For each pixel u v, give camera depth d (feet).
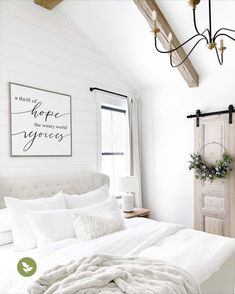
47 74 10.51
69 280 4.76
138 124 15.30
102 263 5.51
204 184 12.80
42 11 10.42
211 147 12.59
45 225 7.61
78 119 11.76
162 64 12.93
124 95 14.25
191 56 12.21
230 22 10.16
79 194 11.05
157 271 5.27
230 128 12.02
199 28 10.69
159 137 14.56
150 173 14.94
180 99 13.76
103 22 11.61
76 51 11.75
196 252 6.82
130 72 14.29
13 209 7.72
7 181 8.77
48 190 9.86
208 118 12.67
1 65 9.05
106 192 10.91
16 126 9.34
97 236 7.75
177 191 13.85
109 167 14.23
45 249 6.77
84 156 12.00
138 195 14.38
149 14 10.11
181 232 8.57
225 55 11.51
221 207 12.26
